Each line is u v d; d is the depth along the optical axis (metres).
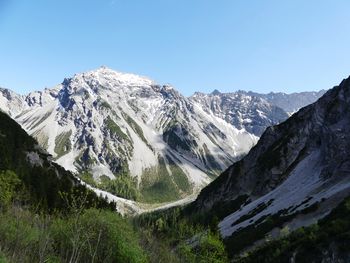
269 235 81.19
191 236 67.69
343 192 83.00
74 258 33.72
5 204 46.59
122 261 38.16
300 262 51.78
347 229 50.78
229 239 103.94
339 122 123.38
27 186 96.75
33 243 35.62
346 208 58.97
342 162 104.38
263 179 157.38
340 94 135.00
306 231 59.50
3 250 31.84
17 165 122.12
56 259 34.44
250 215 122.12
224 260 62.88
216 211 162.38
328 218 61.59
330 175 106.06
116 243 38.38
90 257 36.69
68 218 39.31
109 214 40.78
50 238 36.38
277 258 56.56
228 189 182.25
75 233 35.16
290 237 61.41
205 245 61.97
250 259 64.25
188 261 55.31
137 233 46.69
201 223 153.38
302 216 84.25
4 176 55.72
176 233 67.75
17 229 35.34
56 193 101.69
